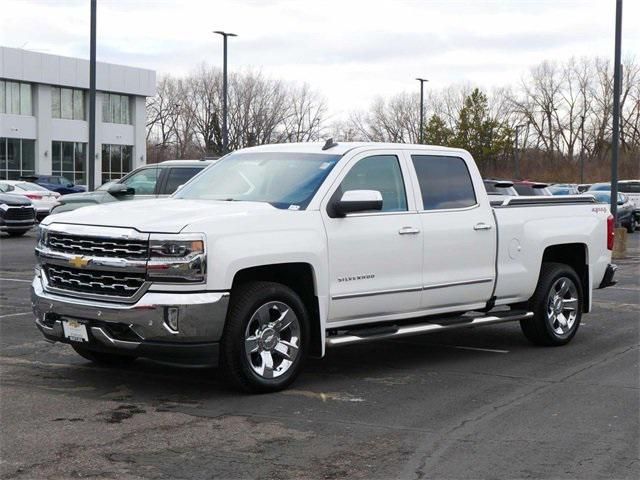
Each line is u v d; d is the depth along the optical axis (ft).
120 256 22.18
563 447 19.29
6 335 31.60
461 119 248.73
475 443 19.51
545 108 306.14
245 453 18.48
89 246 22.74
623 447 19.33
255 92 238.89
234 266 22.13
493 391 24.56
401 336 26.09
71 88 204.44
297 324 23.88
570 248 33.06
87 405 22.09
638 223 124.98
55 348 29.37
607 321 38.04
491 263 28.99
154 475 17.04
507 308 34.06
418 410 22.31
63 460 17.84
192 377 25.34
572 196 32.81
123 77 214.48
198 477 16.97
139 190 55.98
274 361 23.82
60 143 202.28
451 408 22.57
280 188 25.36
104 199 56.85
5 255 64.03
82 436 19.45
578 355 30.17
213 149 237.04
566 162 292.20
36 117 195.62
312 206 24.41
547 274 31.27
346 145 26.66
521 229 30.01
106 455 18.19
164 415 21.25
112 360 26.68
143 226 21.99
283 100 261.24
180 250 21.57
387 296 25.85
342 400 23.17
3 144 188.65
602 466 18.03
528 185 59.82
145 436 19.53
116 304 22.04
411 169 27.30
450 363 28.55
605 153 293.64
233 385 23.04
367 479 17.04
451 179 28.50
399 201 26.71
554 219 31.48
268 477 17.03
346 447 19.04
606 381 26.02
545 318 31.12
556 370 27.58
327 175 25.20
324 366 27.76
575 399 23.71
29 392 23.39
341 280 24.71
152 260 21.68
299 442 19.33
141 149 223.30
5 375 25.40
